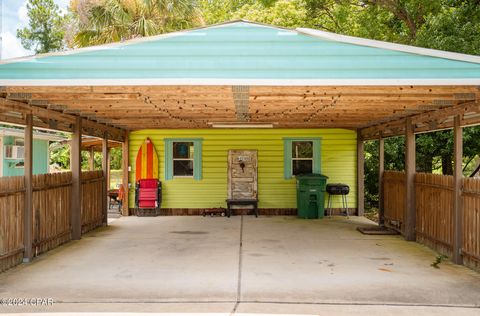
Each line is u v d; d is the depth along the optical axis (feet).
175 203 41.42
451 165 44.47
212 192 41.45
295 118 31.37
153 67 17.74
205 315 14.52
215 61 17.74
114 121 33.40
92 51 17.70
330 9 57.21
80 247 26.12
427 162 45.57
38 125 24.06
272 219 38.42
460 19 36.63
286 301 15.97
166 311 14.89
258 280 18.72
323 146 41.29
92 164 47.65
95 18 47.57
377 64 17.60
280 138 41.34
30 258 22.25
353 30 56.13
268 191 41.29
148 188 40.50
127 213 40.93
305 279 18.92
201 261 22.33
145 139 41.50
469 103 20.49
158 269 20.65
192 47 17.78
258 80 17.65
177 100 22.03
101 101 22.50
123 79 17.60
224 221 37.22
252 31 17.76
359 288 17.61
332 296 16.55
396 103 22.49
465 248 21.40
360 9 57.72
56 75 17.63
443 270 20.58
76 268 20.86
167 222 36.86
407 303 15.81
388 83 17.46
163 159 41.55
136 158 41.57
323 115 29.07
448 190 23.31
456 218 21.93
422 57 17.54
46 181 24.88
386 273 20.01
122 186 41.19
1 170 41.60
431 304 15.71
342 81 17.57
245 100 21.63
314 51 17.69
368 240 28.37
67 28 66.18
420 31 41.04
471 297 16.51
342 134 41.29
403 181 30.12
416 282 18.52
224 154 41.47
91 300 16.05
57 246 26.35
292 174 41.55
